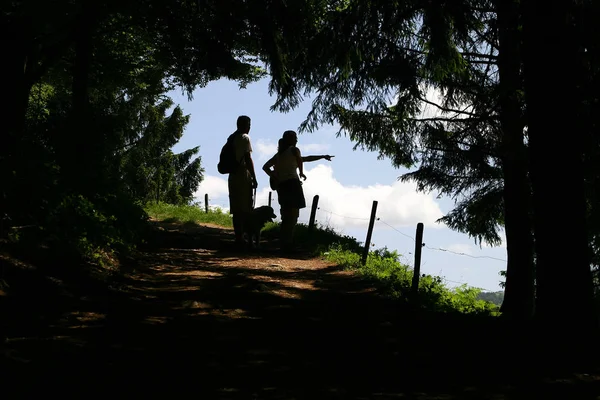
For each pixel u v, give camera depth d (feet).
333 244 41.24
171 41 31.65
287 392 12.41
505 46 27.04
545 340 18.07
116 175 37.40
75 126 34.01
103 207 31.40
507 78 27.09
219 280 25.68
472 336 18.39
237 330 17.60
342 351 16.05
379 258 38.75
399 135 36.76
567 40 19.26
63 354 14.01
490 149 35.35
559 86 19.11
